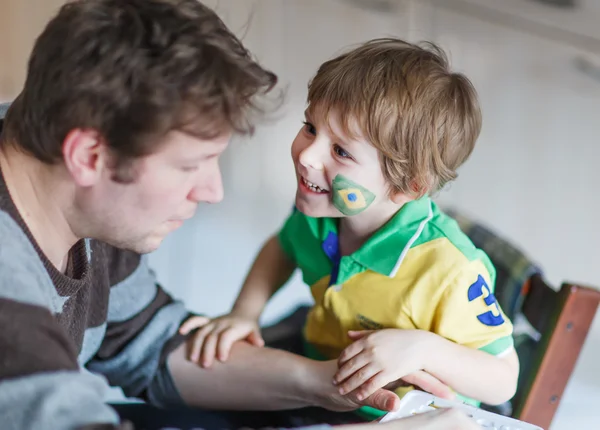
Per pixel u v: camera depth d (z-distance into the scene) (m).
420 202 1.09
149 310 1.13
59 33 0.73
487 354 1.02
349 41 2.30
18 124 0.78
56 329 0.71
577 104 2.19
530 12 2.21
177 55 0.70
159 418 1.12
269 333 1.31
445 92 1.04
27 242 0.76
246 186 2.32
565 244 2.25
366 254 1.07
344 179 1.02
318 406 1.11
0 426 0.64
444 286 1.02
